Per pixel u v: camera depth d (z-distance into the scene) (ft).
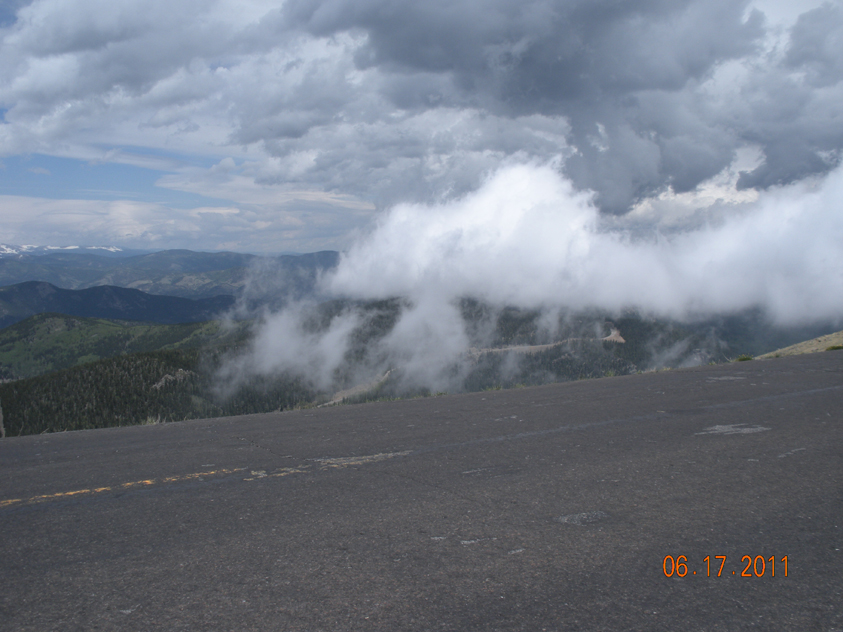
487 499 14.98
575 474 17.28
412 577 10.35
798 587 9.78
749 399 31.45
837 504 14.03
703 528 12.59
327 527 13.15
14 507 15.66
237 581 10.38
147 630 8.73
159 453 22.49
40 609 9.56
